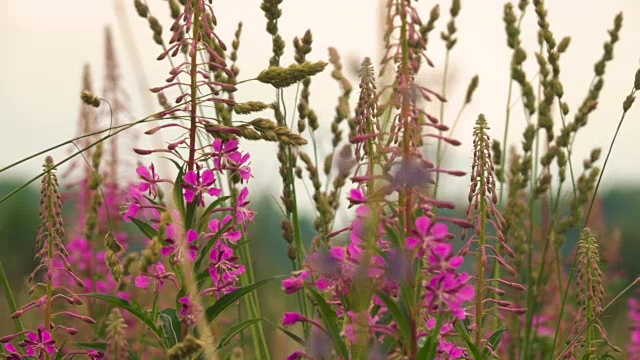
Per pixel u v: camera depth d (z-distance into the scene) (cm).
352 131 426
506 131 487
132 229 560
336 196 419
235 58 441
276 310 475
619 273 626
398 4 264
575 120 493
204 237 320
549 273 485
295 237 413
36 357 323
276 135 315
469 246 317
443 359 295
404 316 259
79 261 538
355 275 262
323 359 271
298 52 457
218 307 303
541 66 489
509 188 506
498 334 327
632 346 508
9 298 373
